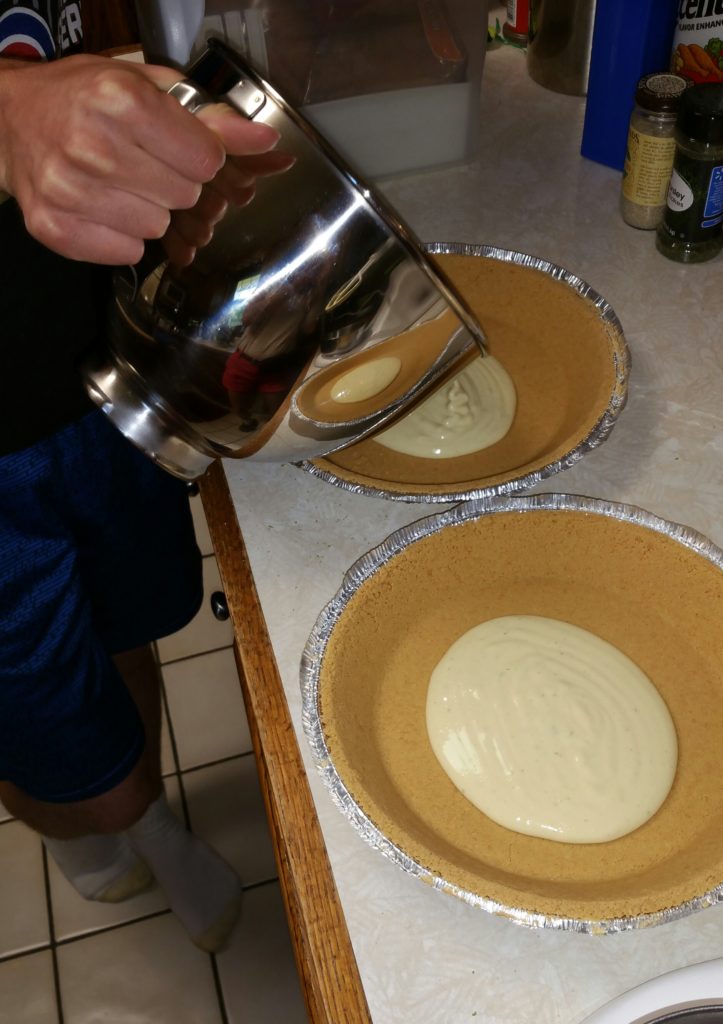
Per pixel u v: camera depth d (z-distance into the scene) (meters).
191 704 1.49
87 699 0.94
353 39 0.91
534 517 0.63
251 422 0.57
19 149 0.50
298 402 0.55
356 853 0.55
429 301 0.51
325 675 0.56
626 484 0.73
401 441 0.78
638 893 0.49
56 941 1.29
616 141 0.99
